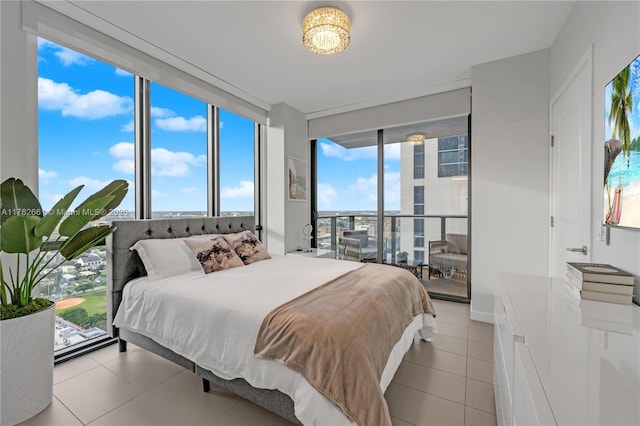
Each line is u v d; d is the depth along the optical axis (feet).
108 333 7.07
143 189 8.66
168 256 7.29
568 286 4.97
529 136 8.56
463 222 11.37
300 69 9.72
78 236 5.50
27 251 4.93
